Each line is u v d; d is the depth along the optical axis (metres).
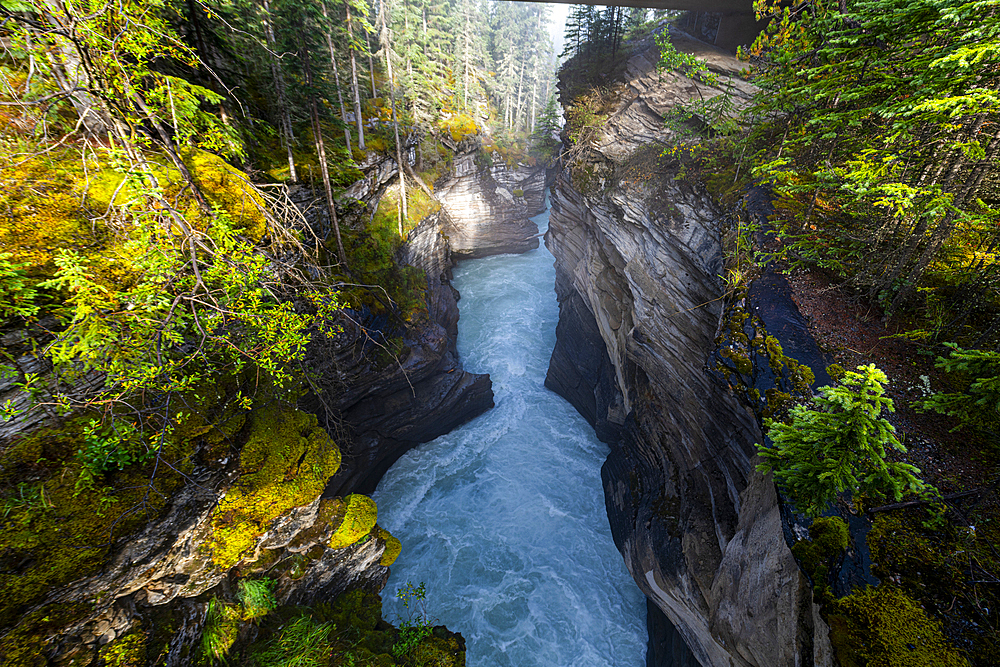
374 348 17.81
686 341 13.76
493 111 54.75
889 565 5.46
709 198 14.42
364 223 21.77
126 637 6.88
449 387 22.88
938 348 7.41
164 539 7.46
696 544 11.84
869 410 4.80
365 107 28.88
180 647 7.82
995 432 6.22
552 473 22.59
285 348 8.00
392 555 12.95
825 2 8.53
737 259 11.09
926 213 6.39
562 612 16.47
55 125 6.22
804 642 6.00
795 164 11.20
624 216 19.72
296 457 9.96
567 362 27.69
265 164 15.39
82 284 5.29
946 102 5.31
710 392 12.08
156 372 5.90
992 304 7.42
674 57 14.12
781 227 10.70
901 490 4.61
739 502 10.34
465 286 39.81
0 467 6.02
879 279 8.38
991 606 4.90
